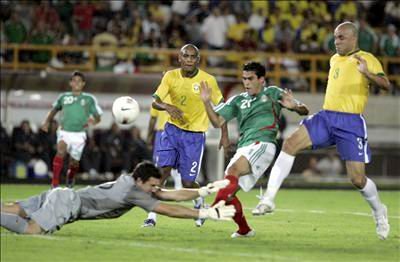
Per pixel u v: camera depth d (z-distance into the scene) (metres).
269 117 41.81
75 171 67.69
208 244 39.62
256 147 41.28
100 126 94.69
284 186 92.00
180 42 109.06
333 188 91.81
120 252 36.12
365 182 42.34
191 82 48.16
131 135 91.06
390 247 40.78
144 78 96.19
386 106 108.12
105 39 108.00
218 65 110.75
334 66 42.16
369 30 110.50
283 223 51.66
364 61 39.97
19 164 89.06
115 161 90.44
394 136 107.94
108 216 40.06
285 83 110.50
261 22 111.69
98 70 107.00
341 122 41.56
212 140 91.94
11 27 106.44
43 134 89.38
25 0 109.56
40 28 107.31
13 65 104.88
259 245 39.91
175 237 42.22
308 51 110.50
